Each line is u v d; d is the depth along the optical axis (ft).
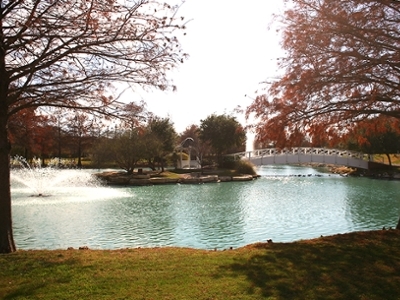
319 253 24.76
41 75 25.07
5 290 17.87
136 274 20.17
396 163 191.11
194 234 50.49
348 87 27.48
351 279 20.01
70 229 52.42
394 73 27.25
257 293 17.85
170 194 96.37
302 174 183.52
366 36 26.02
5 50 22.84
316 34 26.30
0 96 24.09
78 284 18.61
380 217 63.72
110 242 45.62
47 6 21.83
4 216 25.38
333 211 69.87
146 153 143.64
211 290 18.07
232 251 25.96
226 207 74.64
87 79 24.97
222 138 179.22
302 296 17.71
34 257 23.40
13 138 29.63
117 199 84.53
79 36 22.82
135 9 23.59
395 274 20.94
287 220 60.75
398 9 25.64
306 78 26.58
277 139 28.35
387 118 35.63
